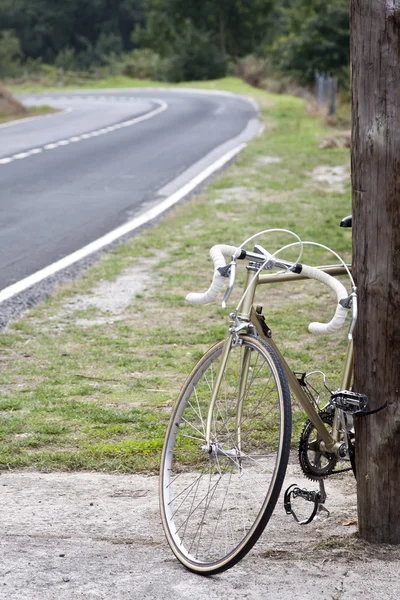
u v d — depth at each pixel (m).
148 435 6.49
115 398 7.39
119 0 138.38
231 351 4.48
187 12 110.50
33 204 18.19
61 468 5.89
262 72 76.69
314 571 4.09
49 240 14.44
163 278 11.91
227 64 88.31
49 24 134.00
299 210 17.06
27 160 25.80
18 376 8.01
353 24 4.12
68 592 3.84
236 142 29.17
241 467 4.50
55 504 5.20
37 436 6.43
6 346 8.92
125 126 36.81
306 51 65.62
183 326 9.69
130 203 18.14
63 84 88.06
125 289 11.30
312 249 13.33
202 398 4.93
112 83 87.19
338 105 49.00
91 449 6.15
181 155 25.95
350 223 4.68
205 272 12.21
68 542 4.53
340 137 28.86
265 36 112.62
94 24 140.00
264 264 4.17
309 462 4.61
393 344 4.21
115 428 6.61
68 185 20.73
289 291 11.14
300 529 4.75
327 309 10.21
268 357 4.11
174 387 7.70
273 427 6.15
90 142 30.61
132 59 96.56
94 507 5.16
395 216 4.14
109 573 4.07
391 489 4.34
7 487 5.52
